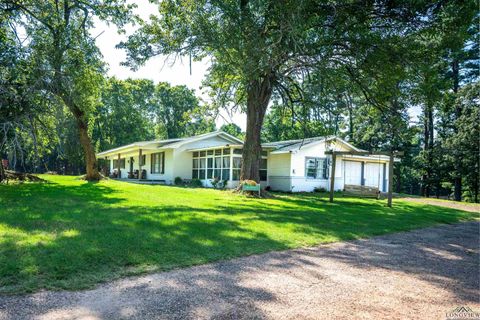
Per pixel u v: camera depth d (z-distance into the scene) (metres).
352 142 36.16
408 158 35.59
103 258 4.40
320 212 10.45
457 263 5.32
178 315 3.01
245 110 16.50
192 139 24.48
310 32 10.65
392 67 11.44
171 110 52.78
